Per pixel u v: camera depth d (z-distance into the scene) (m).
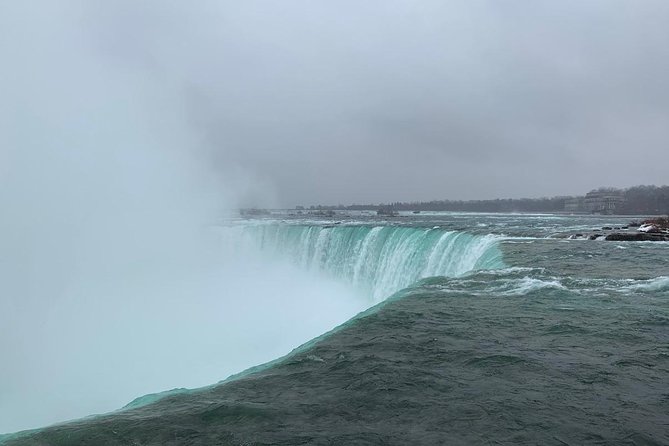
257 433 6.11
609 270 17.31
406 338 9.78
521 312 11.70
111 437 6.06
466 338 9.75
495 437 5.93
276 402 7.00
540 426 6.18
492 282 15.38
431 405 6.83
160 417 6.55
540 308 12.07
